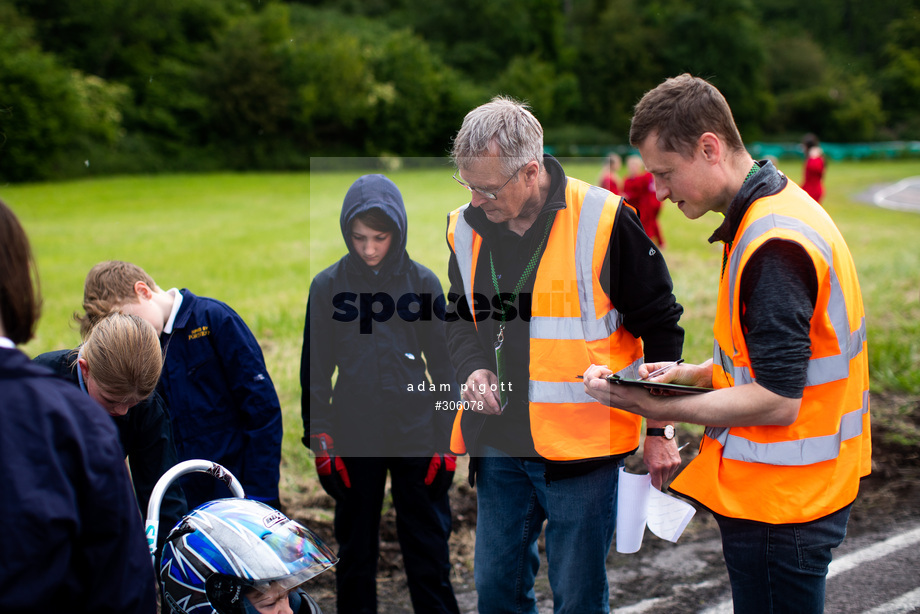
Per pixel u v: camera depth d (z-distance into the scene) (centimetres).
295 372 560
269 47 4566
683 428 479
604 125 5466
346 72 4375
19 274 130
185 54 4688
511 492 246
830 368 183
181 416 259
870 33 6888
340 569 270
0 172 3356
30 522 117
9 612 115
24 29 3909
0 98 3344
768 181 189
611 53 5441
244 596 167
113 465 130
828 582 310
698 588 313
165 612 178
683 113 191
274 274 1057
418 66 4578
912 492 389
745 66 5503
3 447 119
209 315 262
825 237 179
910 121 6191
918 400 513
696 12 5394
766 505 188
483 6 5644
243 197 2777
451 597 274
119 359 188
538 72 5166
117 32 4497
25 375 125
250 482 261
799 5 6950
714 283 902
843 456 190
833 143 5800
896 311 747
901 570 317
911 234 1508
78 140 3731
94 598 129
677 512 229
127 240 1588
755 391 177
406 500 265
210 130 4488
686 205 203
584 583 233
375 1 6094
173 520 228
